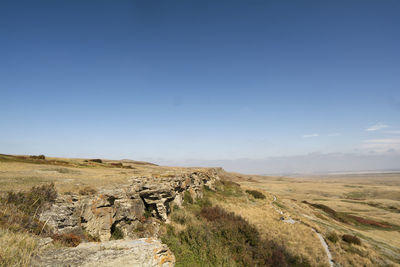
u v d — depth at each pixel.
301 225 32.34
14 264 5.32
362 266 23.17
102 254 7.21
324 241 28.39
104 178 21.06
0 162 31.25
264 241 21.62
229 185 54.16
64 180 17.62
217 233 19.39
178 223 19.95
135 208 17.23
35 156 51.88
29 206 10.52
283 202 52.00
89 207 13.06
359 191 126.00
